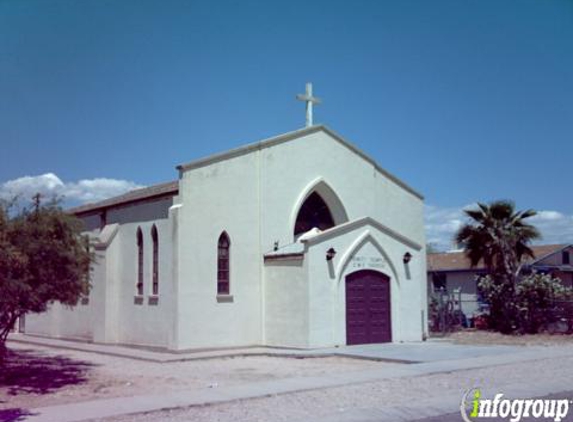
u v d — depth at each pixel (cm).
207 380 1658
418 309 2633
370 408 1262
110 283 2552
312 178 2642
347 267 2436
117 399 1377
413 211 3022
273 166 2517
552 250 4369
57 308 2958
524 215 3123
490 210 3123
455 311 3303
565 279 4378
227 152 2375
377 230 2542
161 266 2330
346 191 2758
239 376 1727
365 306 2475
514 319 3006
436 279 4378
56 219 1670
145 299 2402
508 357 2030
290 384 1534
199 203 2295
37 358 2186
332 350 2238
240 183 2417
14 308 1620
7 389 1551
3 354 1769
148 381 1653
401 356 2056
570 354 2119
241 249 2400
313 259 2331
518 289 3019
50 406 1327
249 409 1265
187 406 1288
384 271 2545
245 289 2392
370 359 2061
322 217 2756
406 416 1188
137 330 2434
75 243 1708
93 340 2581
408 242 2631
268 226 2477
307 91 2711
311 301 2305
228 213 2372
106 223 2684
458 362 1916
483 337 2805
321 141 2694
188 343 2227
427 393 1428
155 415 1221
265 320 2423
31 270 1603
